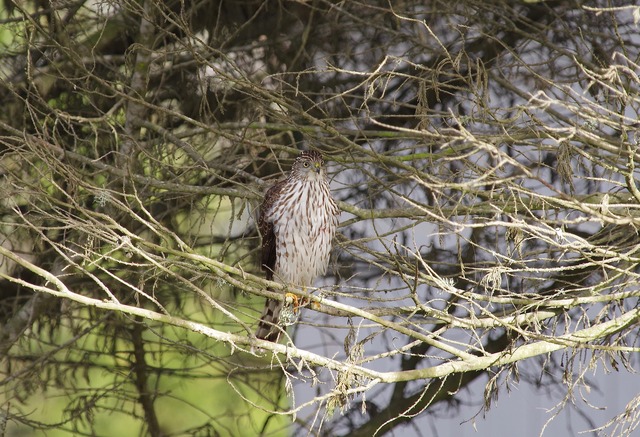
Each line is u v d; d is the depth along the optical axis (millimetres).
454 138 8484
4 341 13898
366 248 11281
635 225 8766
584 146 11844
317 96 14391
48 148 10625
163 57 13148
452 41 13891
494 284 9539
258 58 14695
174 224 13930
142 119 13156
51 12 13047
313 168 11734
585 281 12516
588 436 12586
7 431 15633
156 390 14789
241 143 12328
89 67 14133
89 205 13586
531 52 14289
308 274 12102
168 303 14367
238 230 15547
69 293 8828
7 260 13625
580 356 10227
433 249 13570
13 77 14195
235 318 9172
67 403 15875
